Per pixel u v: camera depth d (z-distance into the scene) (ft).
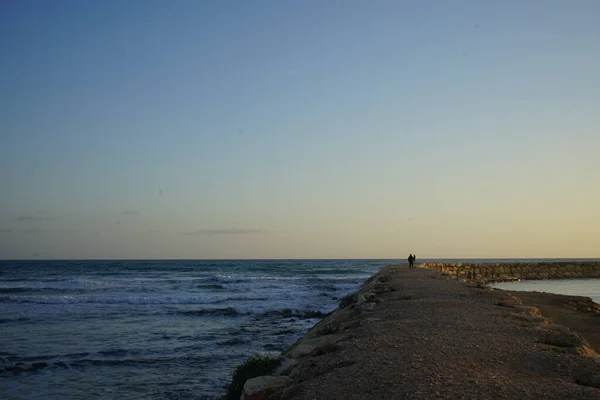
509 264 211.20
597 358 22.97
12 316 80.38
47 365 48.78
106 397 39.47
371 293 62.44
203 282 166.81
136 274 225.35
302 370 24.93
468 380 19.49
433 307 44.04
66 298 103.30
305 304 101.76
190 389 41.22
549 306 66.39
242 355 53.01
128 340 61.21
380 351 25.52
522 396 17.34
